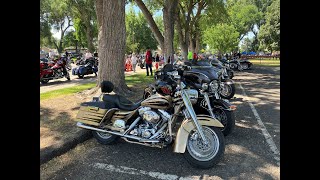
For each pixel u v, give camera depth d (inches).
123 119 185.2
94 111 193.9
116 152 186.9
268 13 1878.7
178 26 1057.5
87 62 713.0
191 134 161.9
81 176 152.9
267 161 168.4
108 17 341.1
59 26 2118.6
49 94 364.5
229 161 169.6
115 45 343.9
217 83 278.5
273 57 1916.8
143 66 1030.4
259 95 398.0
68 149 189.6
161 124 171.8
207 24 1229.1
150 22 663.8
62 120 240.8
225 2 1154.0
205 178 149.2
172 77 200.4
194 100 173.0
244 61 925.8
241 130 228.5
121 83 354.0
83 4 1657.2
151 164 167.5
